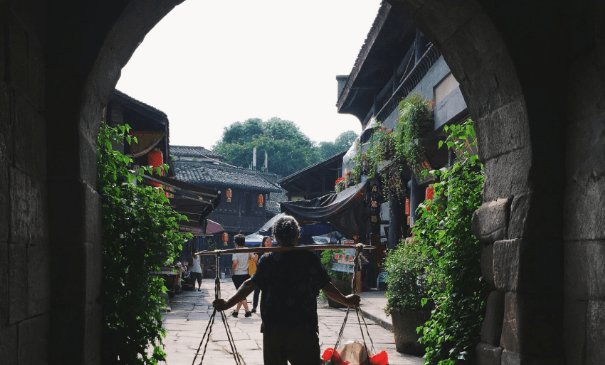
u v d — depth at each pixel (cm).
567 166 404
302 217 1669
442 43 497
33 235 338
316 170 2800
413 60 1322
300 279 381
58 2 384
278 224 401
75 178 378
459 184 514
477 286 480
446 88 1013
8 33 303
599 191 363
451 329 477
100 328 438
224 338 866
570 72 408
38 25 363
